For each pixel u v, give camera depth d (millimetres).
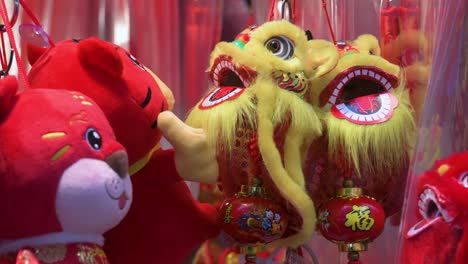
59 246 537
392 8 843
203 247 1097
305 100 692
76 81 610
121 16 934
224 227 675
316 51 689
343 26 871
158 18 943
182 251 690
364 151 672
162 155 674
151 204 687
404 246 650
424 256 603
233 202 667
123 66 627
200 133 645
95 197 527
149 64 936
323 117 694
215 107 650
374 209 676
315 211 689
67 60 622
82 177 522
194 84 996
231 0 1063
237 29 1057
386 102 693
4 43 740
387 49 846
